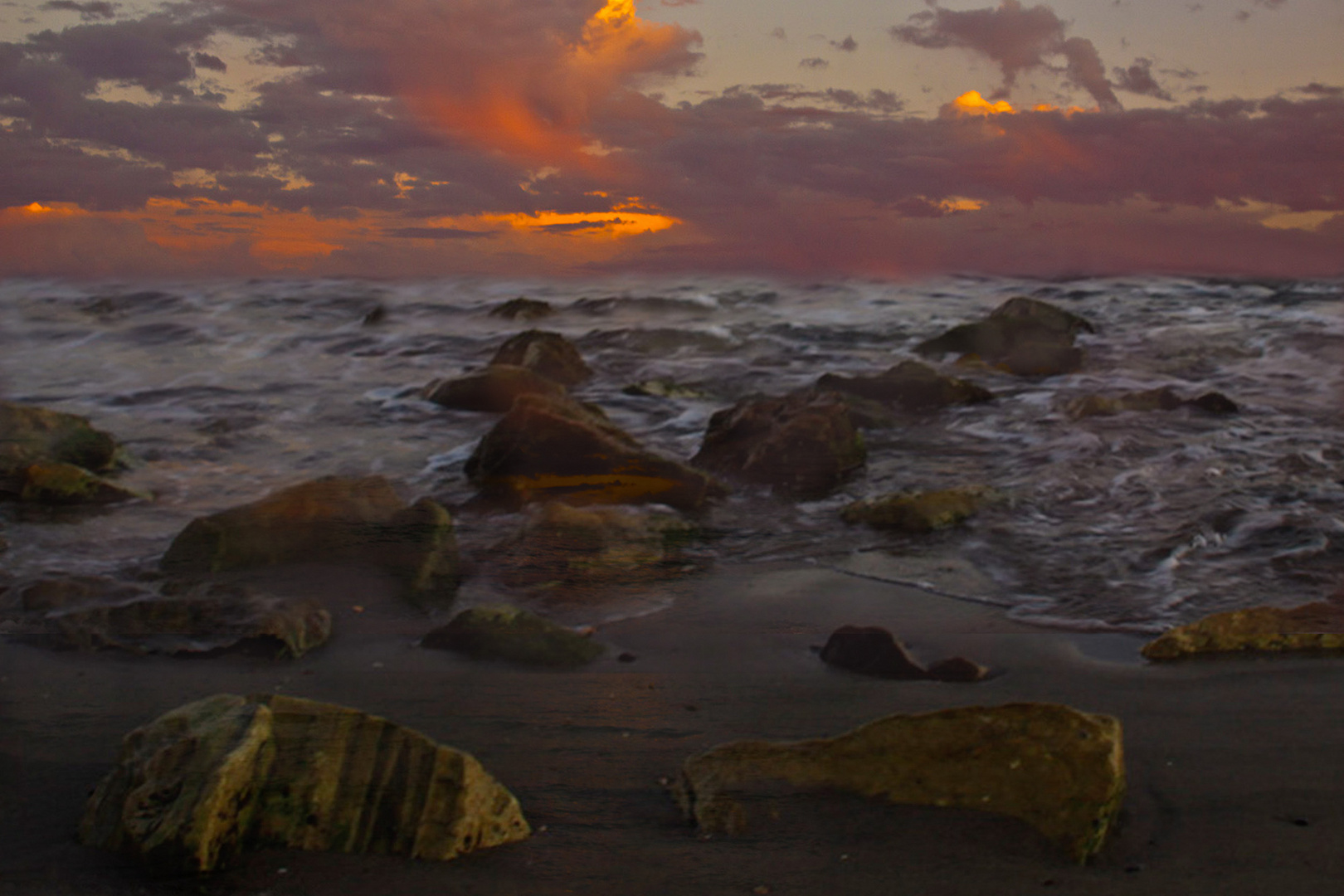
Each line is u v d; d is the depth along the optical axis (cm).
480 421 931
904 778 293
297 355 1348
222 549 518
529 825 286
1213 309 1659
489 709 372
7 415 735
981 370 1202
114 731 351
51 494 664
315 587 496
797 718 365
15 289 1983
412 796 272
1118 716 359
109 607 448
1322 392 1030
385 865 260
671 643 444
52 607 460
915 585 517
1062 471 718
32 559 555
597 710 372
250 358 1328
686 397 1066
